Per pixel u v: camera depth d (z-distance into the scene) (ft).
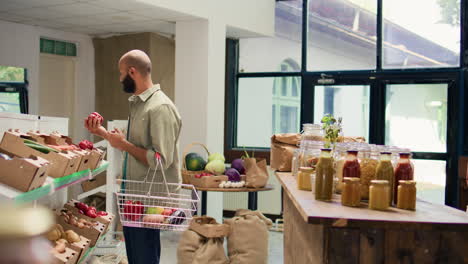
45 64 19.61
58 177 7.16
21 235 0.93
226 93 21.68
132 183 10.12
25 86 18.43
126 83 10.16
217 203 18.67
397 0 19.70
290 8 21.11
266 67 21.54
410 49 19.69
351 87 20.44
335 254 5.74
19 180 5.83
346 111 20.58
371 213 5.90
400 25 19.74
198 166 15.03
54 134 8.71
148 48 19.42
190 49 17.71
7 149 7.15
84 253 8.36
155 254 9.98
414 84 19.56
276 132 21.58
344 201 6.41
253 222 13.23
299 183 8.23
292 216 9.79
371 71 20.07
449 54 19.19
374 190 6.15
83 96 20.62
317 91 20.88
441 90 19.25
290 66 21.22
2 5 15.39
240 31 19.69
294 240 9.34
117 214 15.34
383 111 19.93
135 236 9.68
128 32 19.80
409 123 19.75
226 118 21.77
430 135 19.47
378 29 19.90
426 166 19.45
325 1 20.63
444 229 5.49
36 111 18.81
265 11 20.42
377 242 5.71
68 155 7.46
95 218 10.23
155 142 9.71
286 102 21.39
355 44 20.34
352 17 20.31
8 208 0.95
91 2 14.88
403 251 5.70
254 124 21.86
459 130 18.90
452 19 19.04
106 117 20.53
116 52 20.17
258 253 13.10
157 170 10.03
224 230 12.78
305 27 20.92
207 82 17.51
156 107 9.81
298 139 12.22
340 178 7.49
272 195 21.26
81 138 20.66
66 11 16.16
